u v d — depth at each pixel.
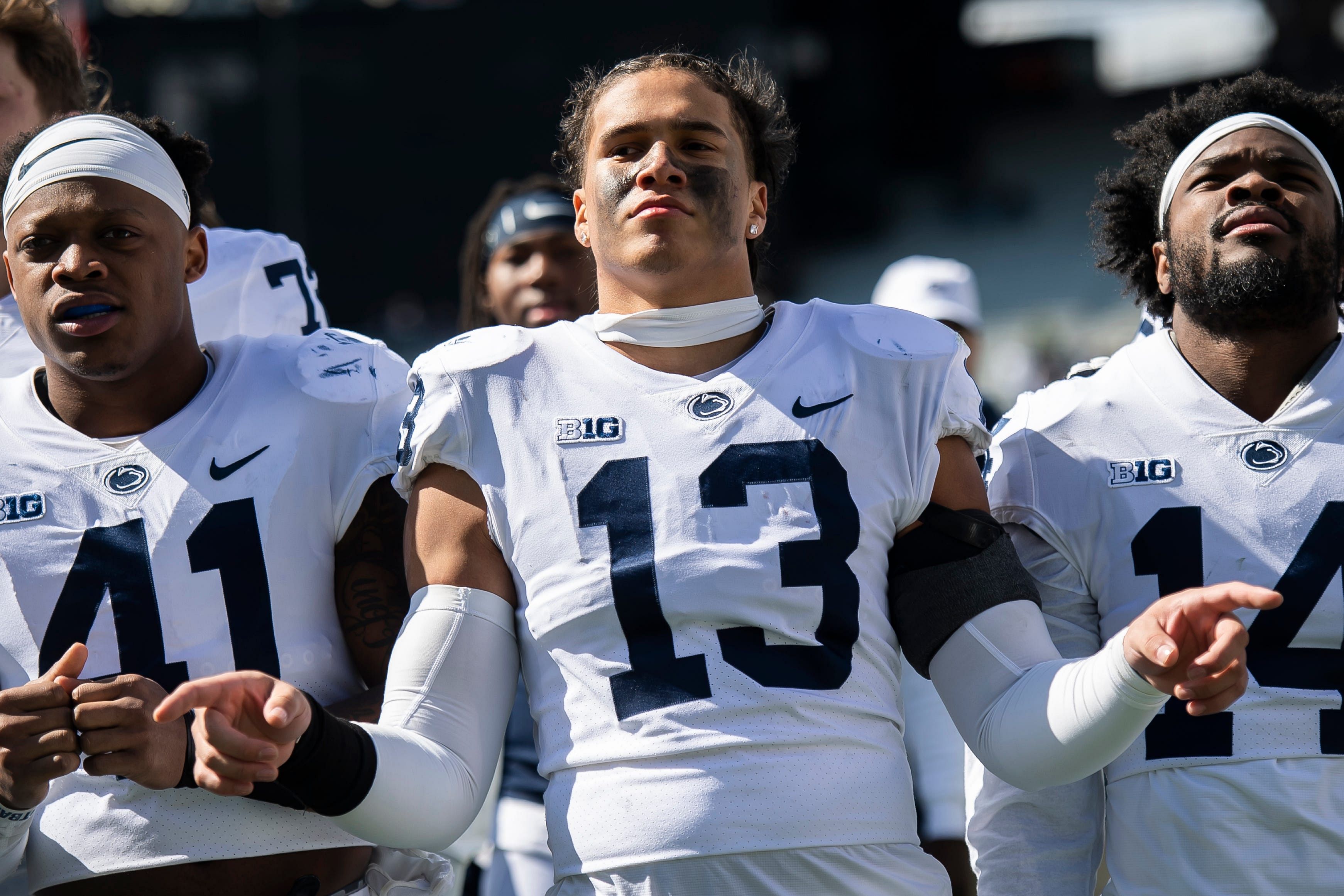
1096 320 67.25
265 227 66.00
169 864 7.79
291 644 8.30
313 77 65.88
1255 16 90.12
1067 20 91.88
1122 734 7.01
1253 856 7.90
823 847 7.24
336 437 8.56
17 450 8.42
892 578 8.04
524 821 11.99
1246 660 7.99
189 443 8.43
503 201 15.70
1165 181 9.32
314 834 7.96
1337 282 8.89
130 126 8.60
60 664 7.26
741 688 7.39
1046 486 8.89
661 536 7.62
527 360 8.16
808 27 78.19
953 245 80.38
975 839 9.09
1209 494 8.52
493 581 7.93
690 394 7.92
